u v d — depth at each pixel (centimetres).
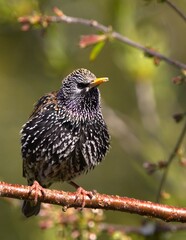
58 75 1374
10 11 1267
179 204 1220
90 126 1119
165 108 1603
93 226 1141
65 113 1116
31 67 1802
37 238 1289
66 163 1120
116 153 1808
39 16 1134
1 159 1858
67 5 1542
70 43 1452
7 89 1900
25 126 1133
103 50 1769
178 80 1138
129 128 1611
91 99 1120
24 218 1232
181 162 1113
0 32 1712
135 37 1345
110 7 1395
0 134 1878
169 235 1228
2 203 1639
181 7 1711
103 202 976
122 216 1631
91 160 1127
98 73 1777
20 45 1747
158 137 1484
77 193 979
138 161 1487
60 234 1141
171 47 1736
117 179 1795
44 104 1134
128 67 1390
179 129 1564
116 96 1806
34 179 1166
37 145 1120
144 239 1183
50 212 1138
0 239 1616
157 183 1401
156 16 1489
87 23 1143
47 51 1370
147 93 1453
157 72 1408
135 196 1772
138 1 1445
